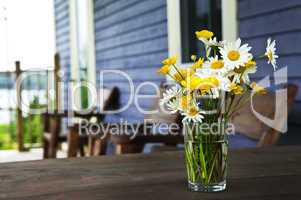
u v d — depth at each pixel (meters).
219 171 1.16
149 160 1.64
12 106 6.71
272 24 2.62
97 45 5.99
